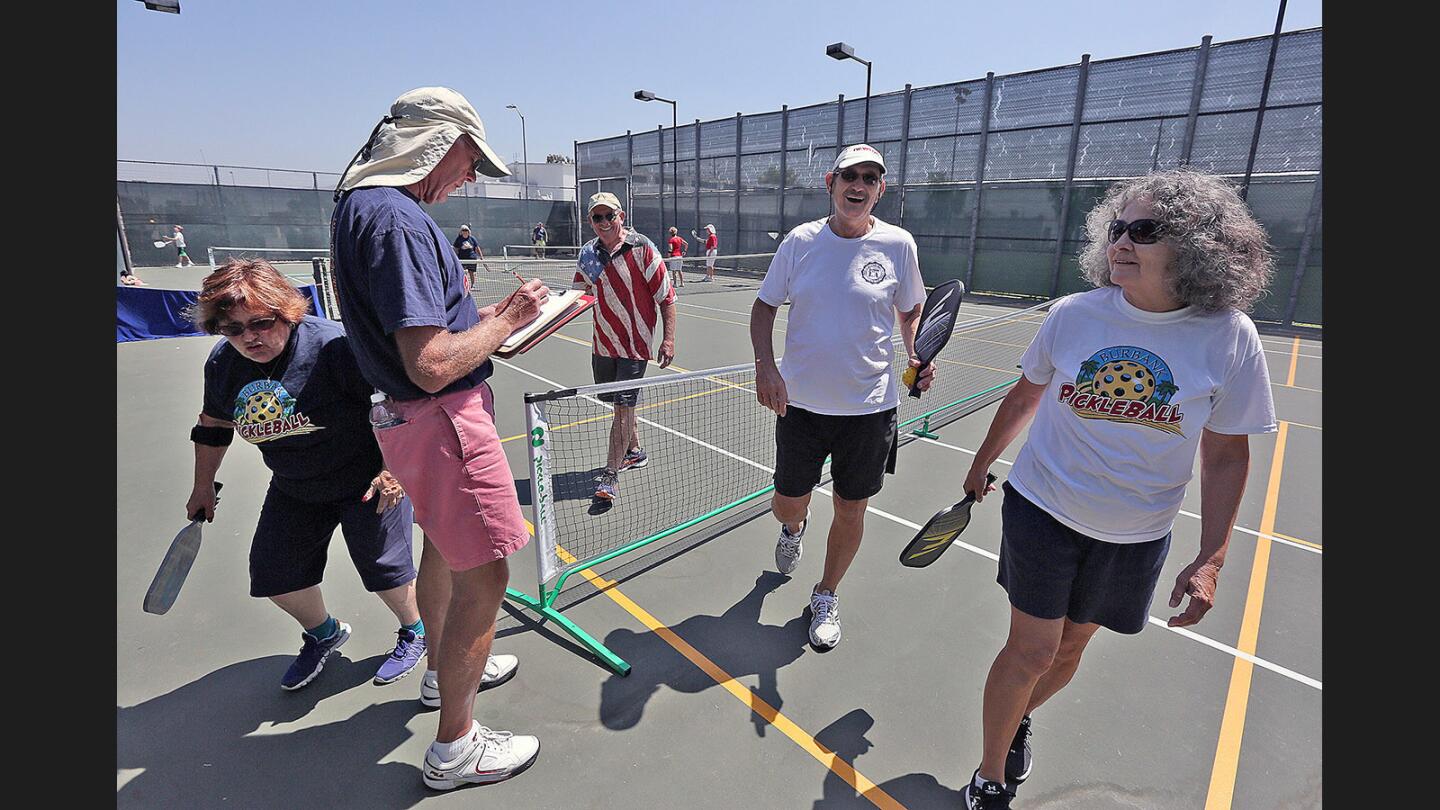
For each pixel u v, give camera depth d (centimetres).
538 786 216
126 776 213
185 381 733
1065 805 214
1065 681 212
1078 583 185
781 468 291
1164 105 1489
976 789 206
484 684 261
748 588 339
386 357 172
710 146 2505
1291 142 1344
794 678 271
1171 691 269
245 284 196
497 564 198
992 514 436
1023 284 1803
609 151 2927
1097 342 172
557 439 567
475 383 189
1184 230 151
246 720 240
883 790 218
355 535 240
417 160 173
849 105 2069
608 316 423
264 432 212
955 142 1862
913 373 263
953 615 319
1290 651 296
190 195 2498
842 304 260
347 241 165
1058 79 1639
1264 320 1427
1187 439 165
